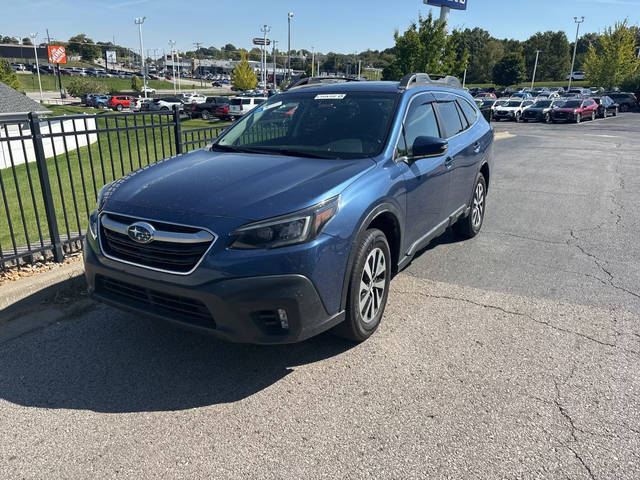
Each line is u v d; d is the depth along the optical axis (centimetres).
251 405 295
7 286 418
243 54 7288
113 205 322
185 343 365
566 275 498
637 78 5822
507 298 443
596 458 252
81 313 410
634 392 307
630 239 621
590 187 966
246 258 276
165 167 369
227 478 239
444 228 495
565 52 12281
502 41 14738
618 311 418
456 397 301
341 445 261
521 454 254
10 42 17788
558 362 340
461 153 504
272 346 360
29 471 244
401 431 272
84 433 271
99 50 17438
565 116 3303
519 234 641
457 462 249
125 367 334
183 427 275
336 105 428
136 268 300
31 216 729
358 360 341
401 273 501
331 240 298
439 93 502
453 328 387
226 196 302
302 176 324
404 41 2914
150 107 4766
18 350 354
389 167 366
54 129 1773
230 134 448
